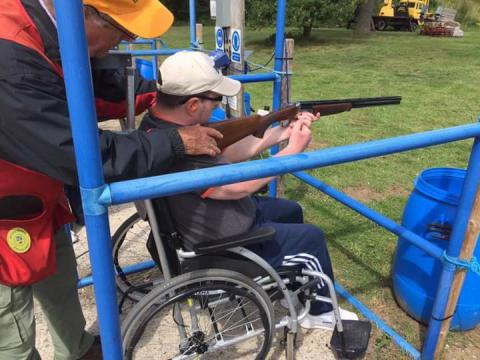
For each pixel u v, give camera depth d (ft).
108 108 6.54
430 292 7.66
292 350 6.81
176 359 6.41
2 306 4.88
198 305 6.66
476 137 5.59
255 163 4.22
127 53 5.75
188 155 4.84
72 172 4.09
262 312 6.33
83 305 8.43
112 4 4.27
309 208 12.72
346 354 6.95
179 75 5.40
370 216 7.52
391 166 16.05
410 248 7.82
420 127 21.31
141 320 5.76
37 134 3.91
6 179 4.49
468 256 6.17
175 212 5.91
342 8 52.60
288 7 53.06
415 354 7.33
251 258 6.02
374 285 9.25
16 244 4.74
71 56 3.07
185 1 99.40
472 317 7.73
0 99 3.84
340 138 19.53
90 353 6.81
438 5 95.76
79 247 10.22
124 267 9.09
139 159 4.18
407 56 46.21
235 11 10.90
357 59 44.62
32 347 5.30
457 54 47.32
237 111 10.24
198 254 5.71
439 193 7.17
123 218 11.65
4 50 3.85
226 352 7.34
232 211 5.96
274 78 9.88
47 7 4.11
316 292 6.95
